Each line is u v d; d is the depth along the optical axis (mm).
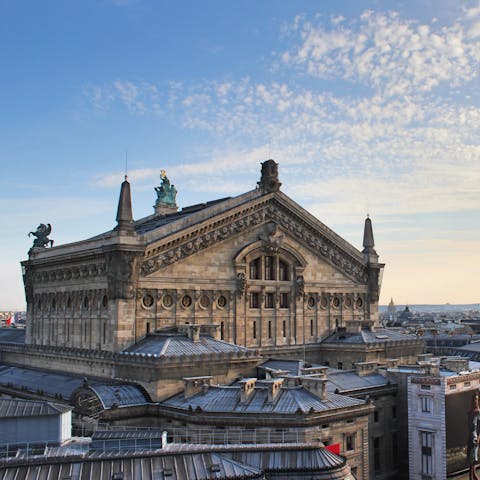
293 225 92188
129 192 75562
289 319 90938
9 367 97875
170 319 77875
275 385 64750
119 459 45844
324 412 63250
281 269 91250
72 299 85500
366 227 104125
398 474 78562
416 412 74750
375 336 93938
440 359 88750
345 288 98625
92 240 80000
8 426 53906
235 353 74125
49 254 91938
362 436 67500
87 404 66625
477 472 74812
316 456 50562
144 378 69625
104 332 77562
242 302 85062
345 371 81750
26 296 97750
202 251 81438
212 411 63156
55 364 87188
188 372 70688
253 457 50062
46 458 46250
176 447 51125
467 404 75375
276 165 90000
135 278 74812
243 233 86000
